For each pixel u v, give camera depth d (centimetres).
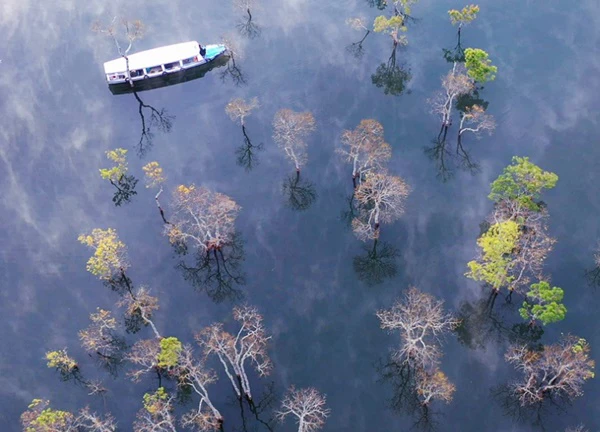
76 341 12662
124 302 13025
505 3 18212
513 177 14188
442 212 14038
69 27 18212
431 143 15238
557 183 14388
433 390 11288
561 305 11469
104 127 16050
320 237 13825
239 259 13588
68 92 16800
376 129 14250
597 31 17462
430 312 11756
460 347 12225
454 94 14950
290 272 13350
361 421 11431
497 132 15362
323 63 17038
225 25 18075
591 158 14800
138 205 14575
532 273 12788
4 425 11700
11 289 13450
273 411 11612
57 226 14312
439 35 17525
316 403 11056
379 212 13825
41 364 12438
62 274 13612
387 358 12119
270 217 14188
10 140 15862
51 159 15462
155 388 11994
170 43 17662
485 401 11556
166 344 11025
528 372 11738
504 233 11769
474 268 12038
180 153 15412
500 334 12356
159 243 13912
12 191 14950
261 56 17325
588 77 16412
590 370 11762
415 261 13325
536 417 11338
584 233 13575
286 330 12556
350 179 14638
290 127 14738
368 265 13338
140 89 16912
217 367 12131
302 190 14562
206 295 13112
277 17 18225
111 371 12256
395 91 16275
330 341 12381
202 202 13388
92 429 11400
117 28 18062
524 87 16225
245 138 15600
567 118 15575
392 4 18250
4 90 16888
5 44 17900
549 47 17100
